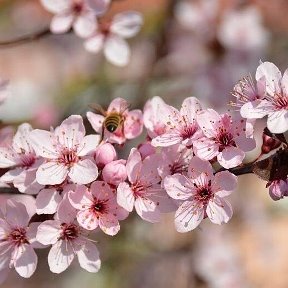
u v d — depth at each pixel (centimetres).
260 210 85
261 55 77
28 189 49
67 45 91
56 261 48
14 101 78
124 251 73
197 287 78
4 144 53
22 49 95
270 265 87
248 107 47
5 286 80
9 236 49
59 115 75
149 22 80
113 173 48
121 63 61
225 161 47
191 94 78
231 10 79
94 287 78
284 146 47
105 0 60
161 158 48
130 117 50
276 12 86
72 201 48
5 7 91
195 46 78
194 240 80
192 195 48
